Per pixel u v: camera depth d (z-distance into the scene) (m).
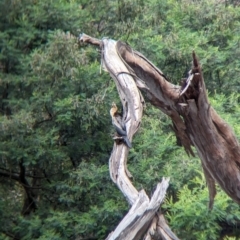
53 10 38.19
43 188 36.09
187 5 38.66
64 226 33.31
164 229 15.23
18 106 36.47
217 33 38.00
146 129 34.22
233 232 33.53
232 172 19.30
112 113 17.80
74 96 34.31
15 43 38.25
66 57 34.91
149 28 37.53
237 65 37.25
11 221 35.59
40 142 34.75
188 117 18.89
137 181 32.78
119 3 38.22
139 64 18.98
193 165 32.41
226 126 19.20
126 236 14.86
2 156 34.94
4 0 38.53
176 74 36.06
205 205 30.83
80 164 34.22
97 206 33.88
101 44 19.39
